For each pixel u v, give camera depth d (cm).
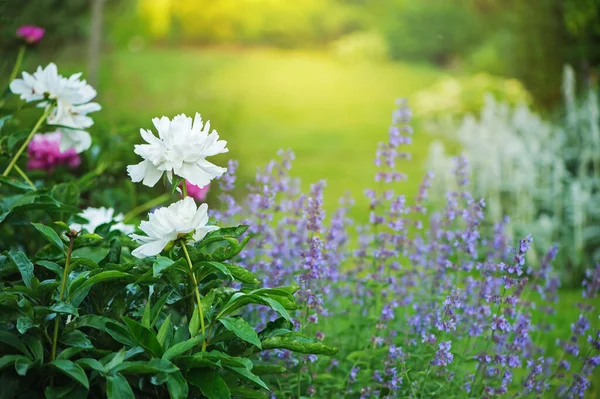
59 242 199
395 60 1745
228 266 198
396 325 311
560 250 564
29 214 288
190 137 188
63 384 190
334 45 1888
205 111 955
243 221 298
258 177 296
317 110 1417
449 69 1645
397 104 301
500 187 641
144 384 189
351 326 300
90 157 351
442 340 259
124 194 347
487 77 1308
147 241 189
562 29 908
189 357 185
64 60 1147
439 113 1245
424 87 1541
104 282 205
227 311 195
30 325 184
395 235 300
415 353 281
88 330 209
